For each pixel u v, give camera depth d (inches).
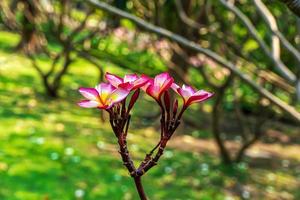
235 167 350.0
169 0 332.5
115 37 433.7
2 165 281.1
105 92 39.1
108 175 292.7
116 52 449.7
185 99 40.6
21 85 477.7
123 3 348.2
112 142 353.4
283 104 131.8
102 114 396.2
